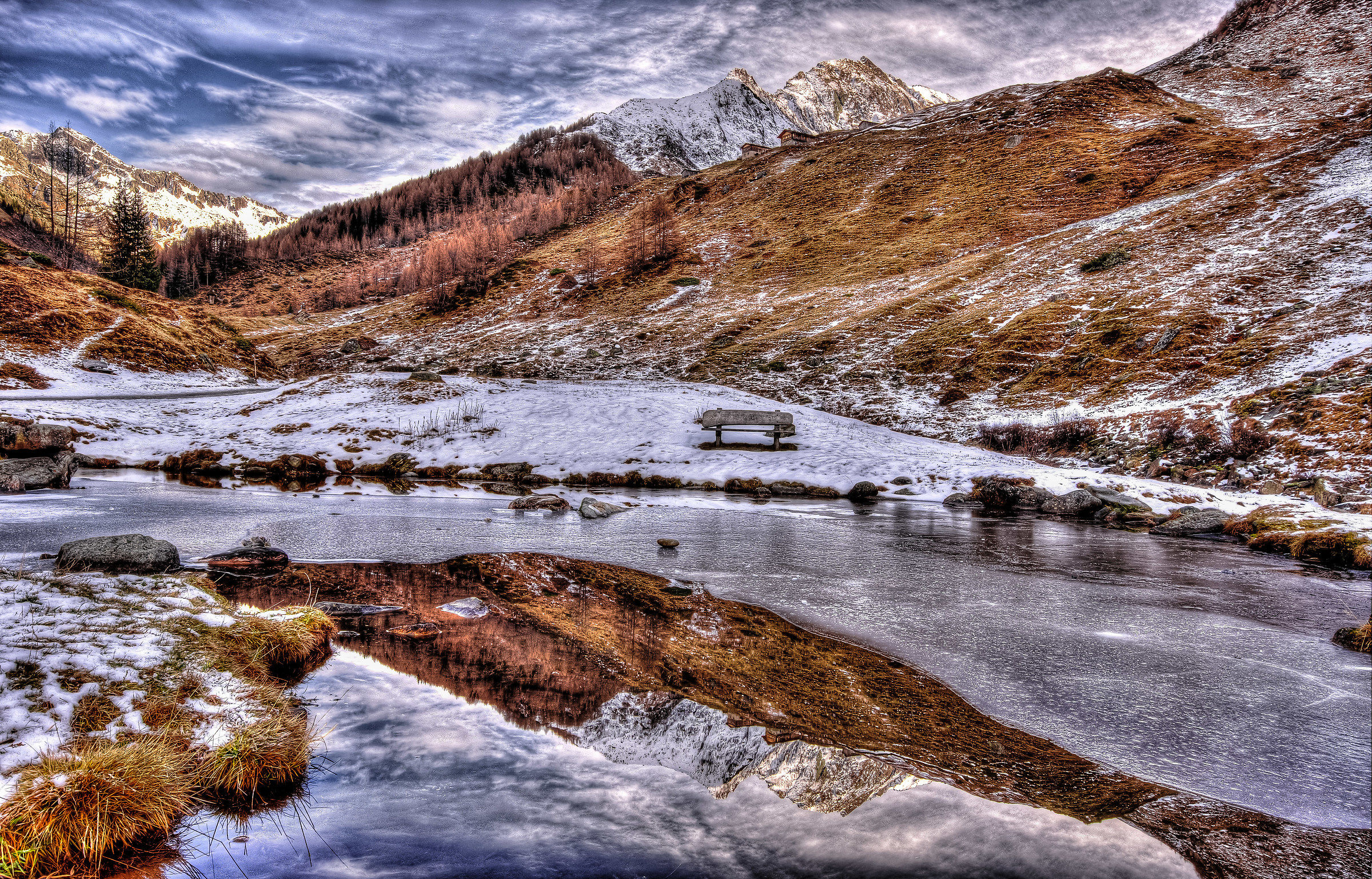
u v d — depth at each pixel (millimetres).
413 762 3609
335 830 3000
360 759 3637
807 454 23000
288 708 4172
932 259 61875
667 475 20594
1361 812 3463
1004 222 65500
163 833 3035
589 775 3531
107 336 43938
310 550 9391
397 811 3145
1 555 7824
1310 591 8852
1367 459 17031
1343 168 46562
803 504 16812
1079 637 6465
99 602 5383
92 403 27703
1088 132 82125
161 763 3379
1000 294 47469
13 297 42531
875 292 56969
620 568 8828
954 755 3967
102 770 3193
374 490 17547
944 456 23609
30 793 2971
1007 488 17406
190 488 16531
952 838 3045
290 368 63375
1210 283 37219
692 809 3221
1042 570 9766
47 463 16141
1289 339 28109
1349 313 28312
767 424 23938
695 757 3785
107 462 20359
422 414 25703
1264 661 5898
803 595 7727
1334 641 6551
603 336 61312
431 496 16578
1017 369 36156
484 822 3055
